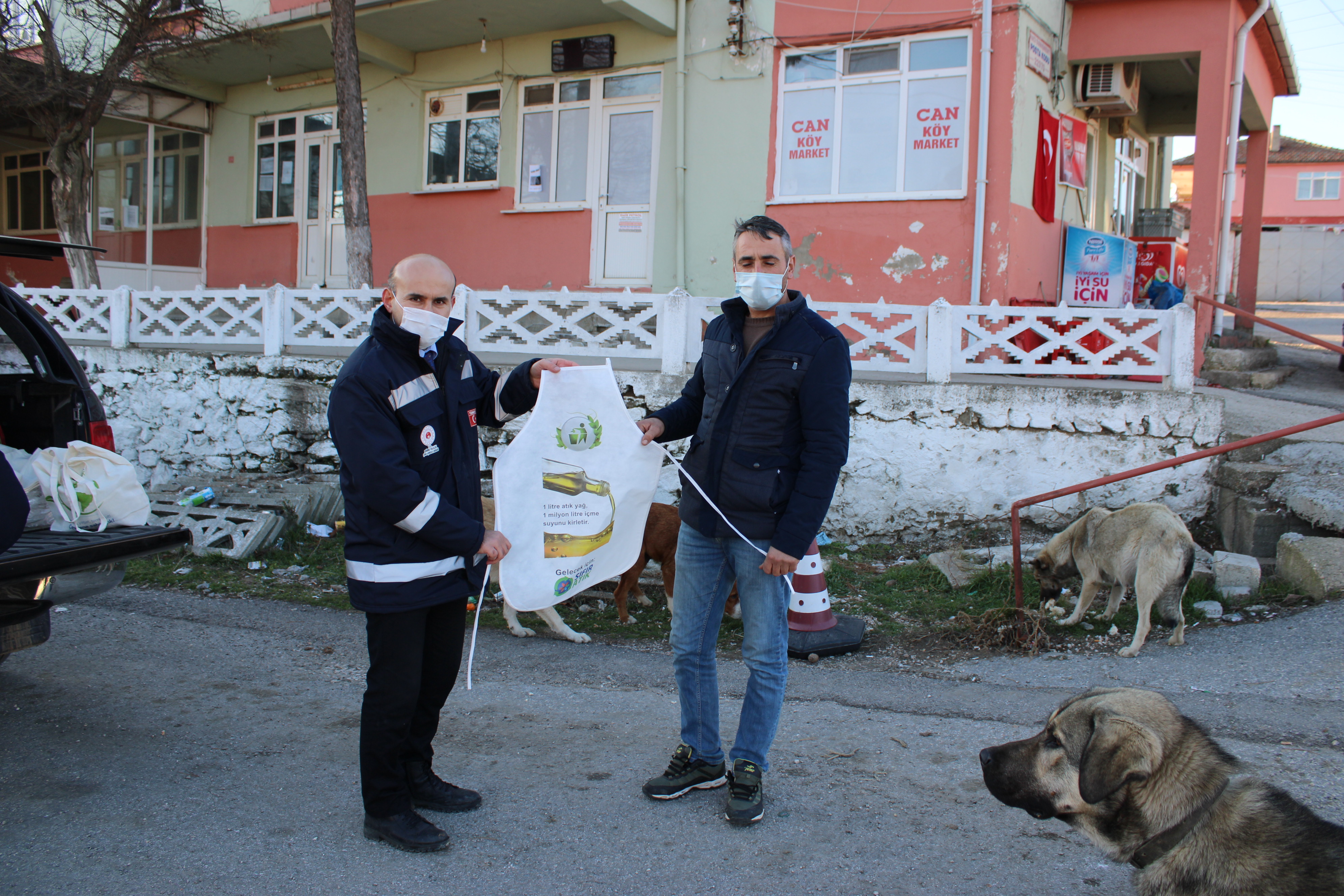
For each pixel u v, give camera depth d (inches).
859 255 383.6
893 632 210.1
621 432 128.7
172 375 342.6
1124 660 189.2
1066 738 95.0
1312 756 140.6
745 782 122.3
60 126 446.3
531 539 123.9
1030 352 266.7
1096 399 257.9
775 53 392.2
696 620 129.8
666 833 120.1
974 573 240.5
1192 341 256.7
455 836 118.9
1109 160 487.8
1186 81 499.5
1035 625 199.8
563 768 139.4
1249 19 414.6
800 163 393.4
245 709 162.6
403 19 426.9
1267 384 414.3
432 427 115.4
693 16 405.1
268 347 335.0
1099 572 202.4
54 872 109.3
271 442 329.1
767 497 120.3
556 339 302.2
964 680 180.2
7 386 177.6
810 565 196.4
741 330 126.0
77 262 453.1
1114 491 258.7
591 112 438.0
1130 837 91.1
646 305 288.2
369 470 107.5
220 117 553.3
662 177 420.2
